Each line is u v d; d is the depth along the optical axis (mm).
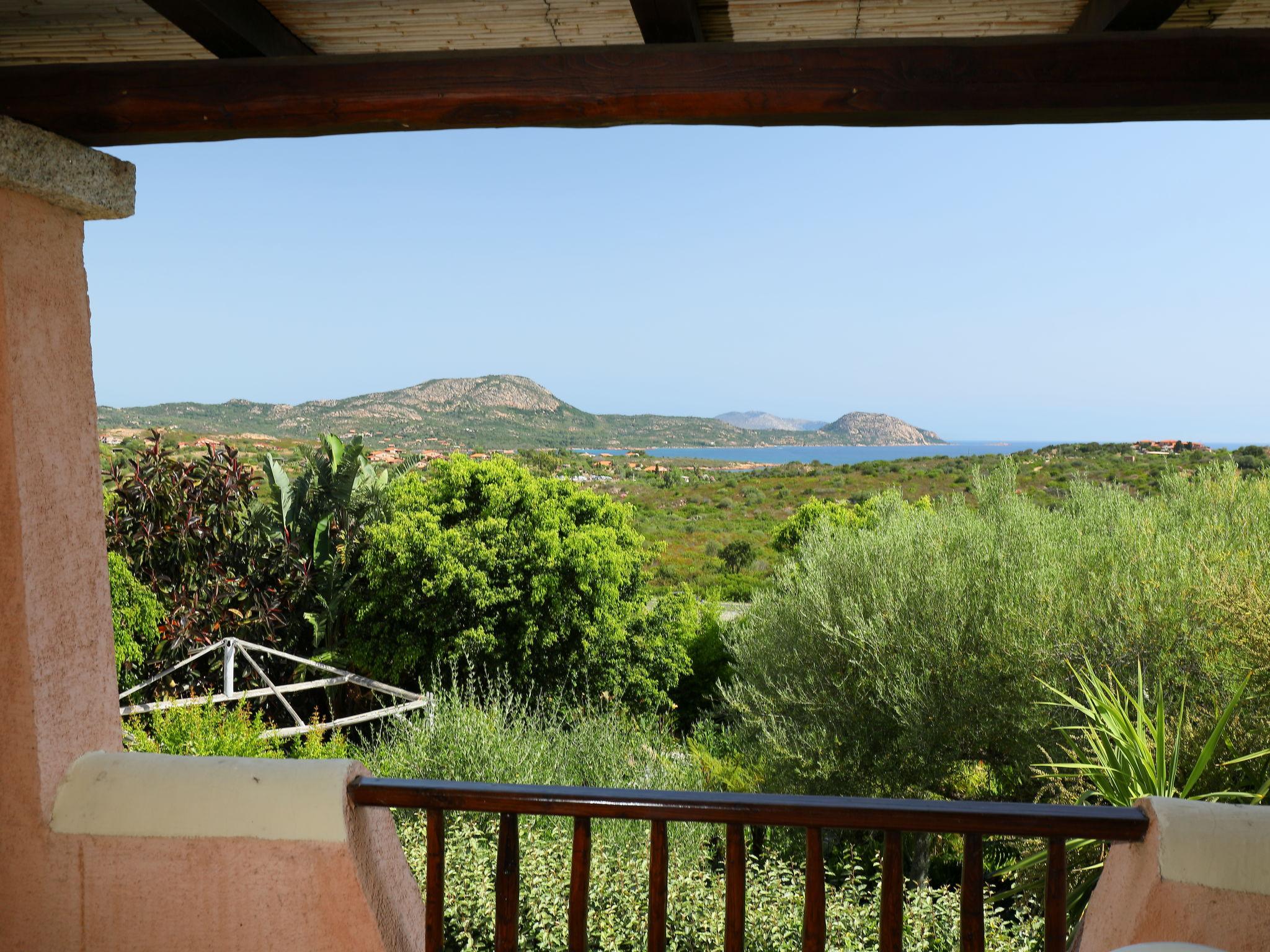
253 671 10750
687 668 12164
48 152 1799
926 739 7750
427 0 1663
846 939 3963
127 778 1898
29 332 1868
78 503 2012
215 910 1820
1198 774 4227
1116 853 1761
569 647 11383
